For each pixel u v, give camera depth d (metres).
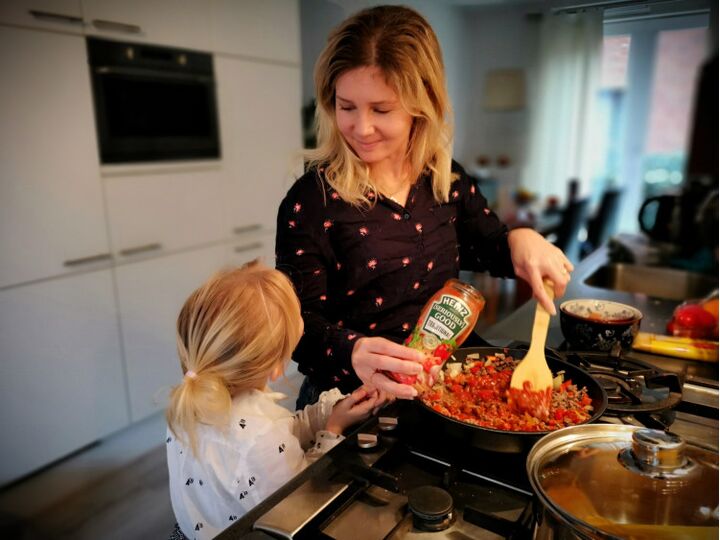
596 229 4.07
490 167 5.73
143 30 2.10
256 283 0.91
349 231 0.97
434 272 1.05
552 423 0.74
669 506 0.50
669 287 1.74
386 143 0.88
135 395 2.31
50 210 1.92
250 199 2.69
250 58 2.54
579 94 5.57
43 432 2.02
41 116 1.86
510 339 1.16
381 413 0.78
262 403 0.91
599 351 1.00
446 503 0.58
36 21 1.80
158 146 2.23
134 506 1.88
